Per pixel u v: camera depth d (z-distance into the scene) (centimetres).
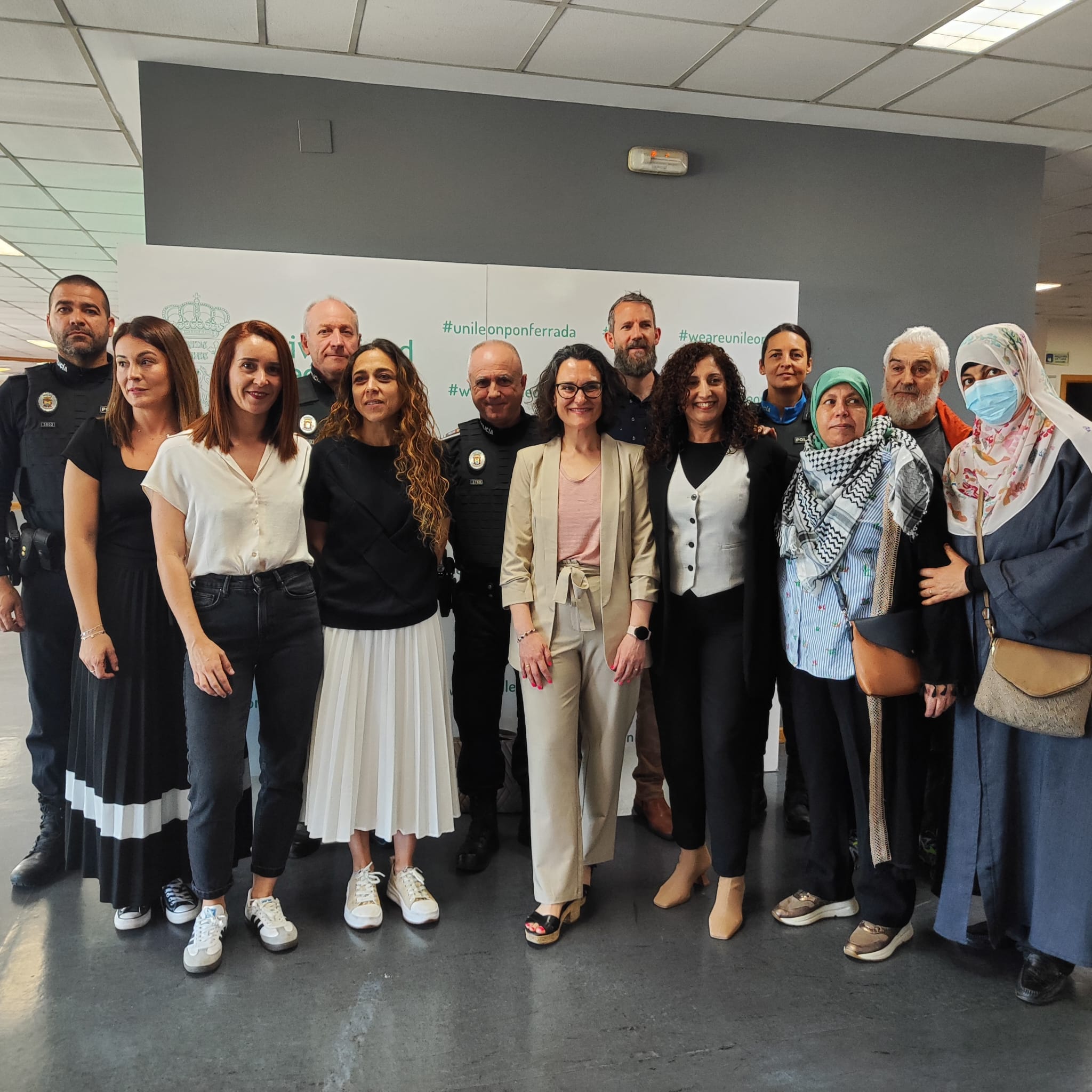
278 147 328
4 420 254
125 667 208
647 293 341
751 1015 187
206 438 196
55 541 245
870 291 396
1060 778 189
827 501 200
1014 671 186
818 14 288
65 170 477
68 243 654
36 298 885
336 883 250
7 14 284
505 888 248
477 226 348
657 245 368
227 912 221
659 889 247
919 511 193
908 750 200
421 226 343
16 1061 170
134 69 329
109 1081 164
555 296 334
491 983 198
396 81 332
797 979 202
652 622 220
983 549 196
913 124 383
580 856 221
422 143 340
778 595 218
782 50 313
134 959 207
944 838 218
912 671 193
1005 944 220
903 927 217
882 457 198
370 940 217
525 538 217
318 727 215
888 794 202
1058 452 188
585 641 213
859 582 199
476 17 287
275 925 212
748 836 222
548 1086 164
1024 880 200
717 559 211
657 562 217
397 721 218
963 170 402
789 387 298
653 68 325
